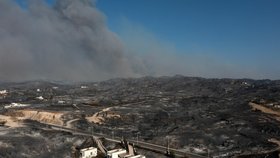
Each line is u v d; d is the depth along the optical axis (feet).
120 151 471.21
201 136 574.97
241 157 463.01
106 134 616.80
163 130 642.22
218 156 470.39
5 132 573.33
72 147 526.16
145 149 503.20
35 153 475.72
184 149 507.30
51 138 547.90
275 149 503.61
